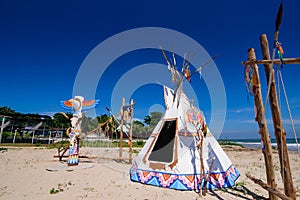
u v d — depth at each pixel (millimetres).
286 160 4738
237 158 15742
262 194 6336
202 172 6520
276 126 4891
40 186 7152
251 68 5551
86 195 6168
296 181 8297
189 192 6281
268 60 4840
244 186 7172
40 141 34875
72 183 7566
